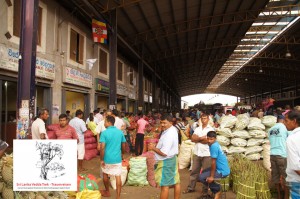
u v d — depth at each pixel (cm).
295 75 4366
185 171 913
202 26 2216
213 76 5469
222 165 557
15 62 877
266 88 6512
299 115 363
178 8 1766
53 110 1125
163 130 533
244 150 857
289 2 2011
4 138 883
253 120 895
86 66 1480
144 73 3231
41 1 1045
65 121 739
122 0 1500
